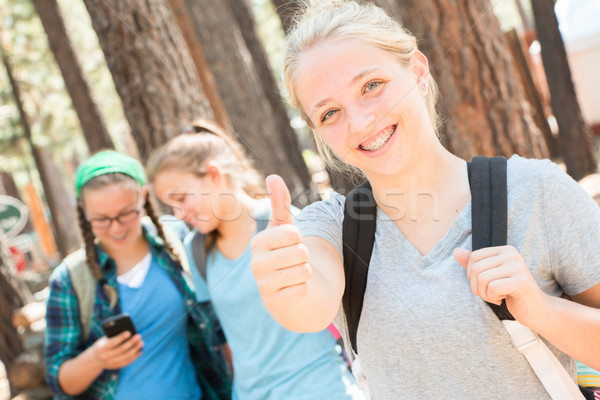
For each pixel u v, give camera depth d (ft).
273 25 44.50
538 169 2.91
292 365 4.38
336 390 4.36
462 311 2.85
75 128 41.37
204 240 4.42
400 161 2.94
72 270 4.91
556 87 23.29
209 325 4.85
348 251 3.12
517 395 2.83
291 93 3.28
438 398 2.96
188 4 20.44
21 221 24.93
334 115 2.96
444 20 9.95
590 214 2.83
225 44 20.45
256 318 4.38
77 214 4.92
